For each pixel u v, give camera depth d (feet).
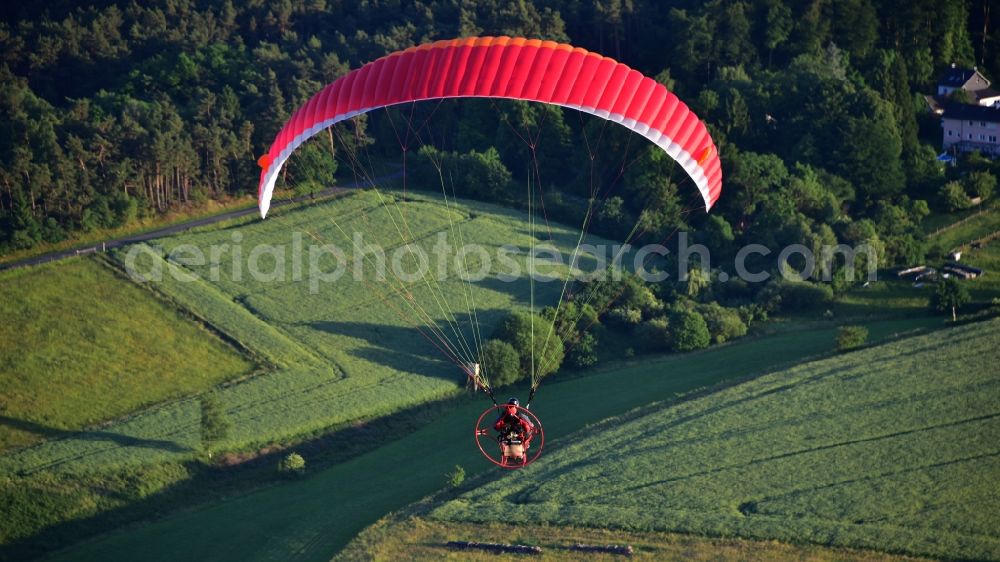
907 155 532.32
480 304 410.11
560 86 172.35
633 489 273.54
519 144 529.45
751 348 385.50
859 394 312.09
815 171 505.66
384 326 394.32
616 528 258.37
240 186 521.65
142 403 347.36
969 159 528.63
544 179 522.06
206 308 404.57
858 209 503.61
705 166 183.62
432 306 408.05
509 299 415.03
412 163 530.68
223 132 524.52
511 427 166.40
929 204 498.69
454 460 315.99
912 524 251.60
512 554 252.42
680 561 245.24
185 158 506.48
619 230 467.11
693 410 313.53
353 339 386.32
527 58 172.86
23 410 341.41
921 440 283.59
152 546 284.61
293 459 312.09
